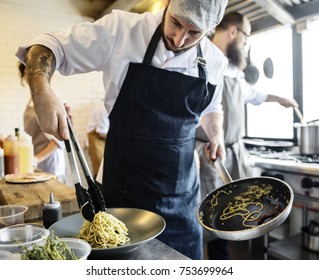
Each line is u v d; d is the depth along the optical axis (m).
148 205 1.21
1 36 3.48
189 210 1.31
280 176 2.00
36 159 1.98
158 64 1.21
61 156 2.43
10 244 0.65
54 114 0.84
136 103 1.18
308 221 2.31
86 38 1.12
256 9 2.22
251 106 2.90
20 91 3.59
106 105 1.32
